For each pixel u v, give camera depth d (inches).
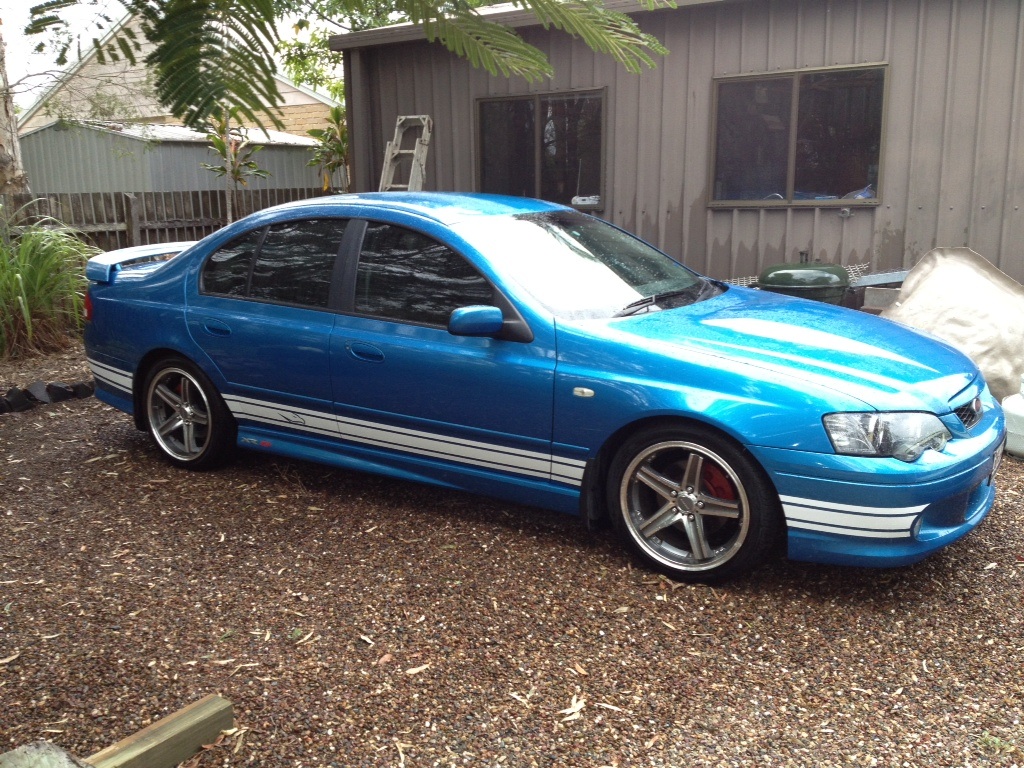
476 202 182.7
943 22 281.9
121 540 164.9
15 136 377.1
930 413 134.4
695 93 322.7
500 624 133.4
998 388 225.8
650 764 101.8
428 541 162.4
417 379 162.1
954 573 148.3
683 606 138.6
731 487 140.3
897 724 108.7
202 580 148.5
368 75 387.9
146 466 204.8
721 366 139.1
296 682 118.5
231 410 190.5
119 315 201.9
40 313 326.0
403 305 166.4
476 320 149.7
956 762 101.2
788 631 131.0
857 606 137.9
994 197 285.7
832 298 267.1
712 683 118.0
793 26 302.8
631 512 149.8
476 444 160.7
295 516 174.7
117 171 577.9
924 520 133.7
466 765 101.9
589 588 144.4
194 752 103.5
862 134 300.2
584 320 153.5
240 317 183.3
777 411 133.0
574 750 104.3
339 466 179.9
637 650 126.1
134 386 203.2
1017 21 272.2
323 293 175.6
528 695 115.4
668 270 186.2
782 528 140.3
